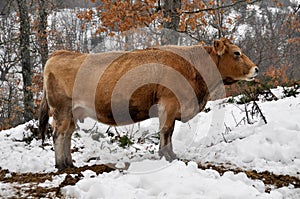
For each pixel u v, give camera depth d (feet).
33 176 18.13
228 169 18.03
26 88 43.62
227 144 20.67
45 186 16.33
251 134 21.67
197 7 36.99
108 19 31.50
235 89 33.60
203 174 16.05
